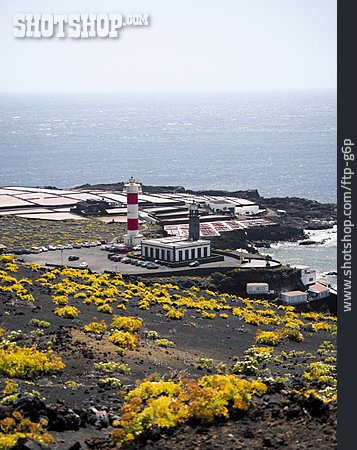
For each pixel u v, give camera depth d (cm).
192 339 8212
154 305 10119
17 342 6419
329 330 10119
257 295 15488
